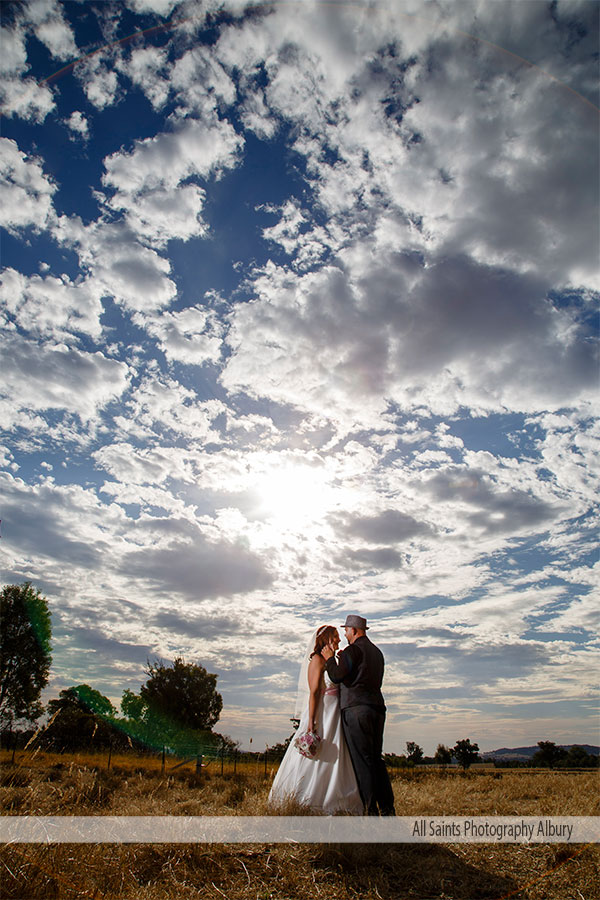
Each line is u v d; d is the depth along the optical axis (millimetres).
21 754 4766
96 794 4762
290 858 3385
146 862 3145
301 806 4062
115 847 3293
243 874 3137
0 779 4363
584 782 8602
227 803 5508
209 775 8672
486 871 3498
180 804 4859
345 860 3451
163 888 2822
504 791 7188
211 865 3236
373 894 3002
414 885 3211
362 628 4676
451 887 3195
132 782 6137
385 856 3623
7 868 2686
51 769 5543
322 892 2969
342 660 4422
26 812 3656
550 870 3529
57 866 2885
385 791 4242
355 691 4371
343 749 4320
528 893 3131
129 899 2650
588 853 3871
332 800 4164
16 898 2537
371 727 4289
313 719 4375
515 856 3848
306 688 4730
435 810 5500
